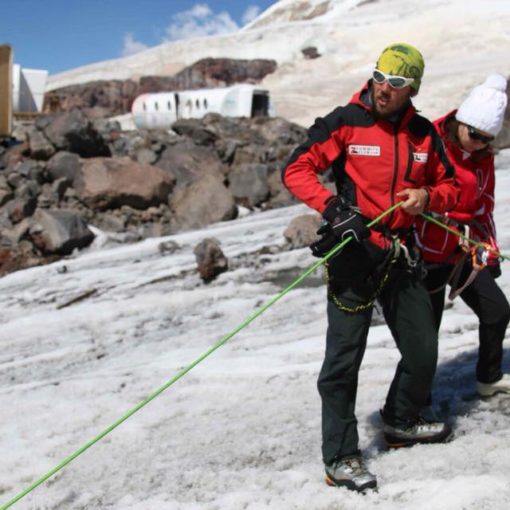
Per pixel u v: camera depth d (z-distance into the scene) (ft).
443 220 12.32
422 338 10.90
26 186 48.85
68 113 56.95
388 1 505.25
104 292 31.50
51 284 34.53
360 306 10.61
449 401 14.15
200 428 14.82
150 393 17.44
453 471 11.08
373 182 10.50
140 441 14.53
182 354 21.11
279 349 20.04
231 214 49.90
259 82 400.88
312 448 13.01
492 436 12.16
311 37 435.12
